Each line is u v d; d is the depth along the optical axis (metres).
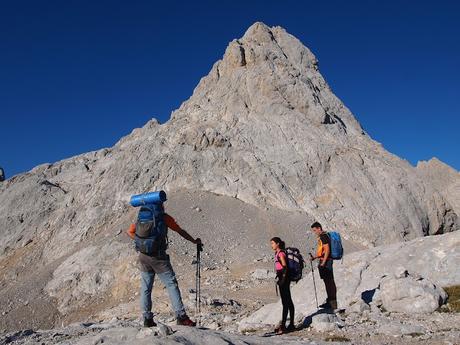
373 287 15.27
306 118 88.62
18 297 50.97
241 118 87.44
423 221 76.19
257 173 75.56
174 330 7.85
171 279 8.33
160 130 92.25
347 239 67.44
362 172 78.75
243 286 40.81
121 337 7.95
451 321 11.66
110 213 73.31
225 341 7.71
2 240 78.69
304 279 17.09
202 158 78.81
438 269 15.40
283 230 63.91
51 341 11.22
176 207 67.12
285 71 94.88
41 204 85.25
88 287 51.06
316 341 9.95
